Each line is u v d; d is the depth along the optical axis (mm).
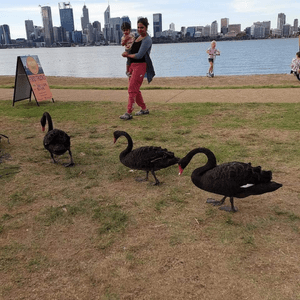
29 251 3367
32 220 3984
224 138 6977
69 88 16438
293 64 16906
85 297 2717
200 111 9633
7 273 3035
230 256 3172
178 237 3527
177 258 3168
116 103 11477
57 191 4801
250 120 8375
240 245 3348
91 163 5922
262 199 4363
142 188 4855
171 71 39281
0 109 10906
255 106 9984
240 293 2688
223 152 6062
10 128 8438
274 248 3283
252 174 3609
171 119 8867
